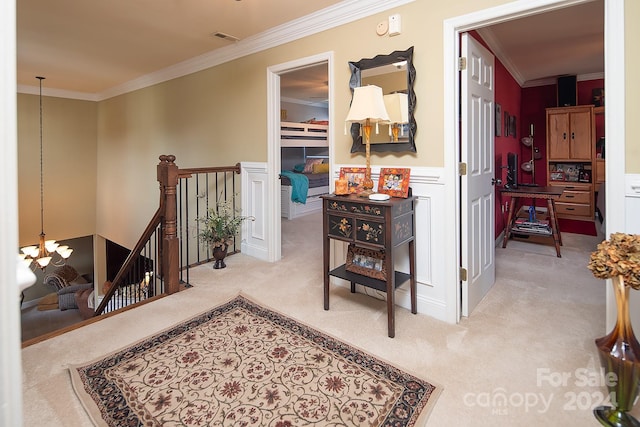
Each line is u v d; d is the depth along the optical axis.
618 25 1.67
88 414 1.46
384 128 2.47
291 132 6.36
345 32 2.69
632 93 1.66
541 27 3.39
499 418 1.44
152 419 1.44
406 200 2.19
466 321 2.28
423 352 1.91
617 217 1.73
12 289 0.49
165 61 4.18
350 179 2.59
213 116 4.03
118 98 5.79
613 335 1.43
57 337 2.06
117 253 7.29
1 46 0.48
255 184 3.62
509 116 4.70
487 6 2.02
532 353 1.89
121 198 6.04
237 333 2.12
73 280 7.24
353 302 2.57
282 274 3.16
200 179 4.27
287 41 3.14
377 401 1.54
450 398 1.55
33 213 6.02
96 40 3.47
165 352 1.92
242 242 3.85
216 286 2.88
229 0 2.60
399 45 2.38
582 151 5.27
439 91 2.23
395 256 2.53
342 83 2.74
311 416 1.46
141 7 2.73
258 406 1.52
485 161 2.68
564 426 1.39
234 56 3.65
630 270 1.33
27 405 1.51
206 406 1.52
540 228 4.06
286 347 1.97
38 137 5.95
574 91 5.33
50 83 5.40
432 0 2.22
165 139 4.82
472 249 2.41
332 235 2.32
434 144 2.27
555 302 2.56
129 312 2.39
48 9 2.78
